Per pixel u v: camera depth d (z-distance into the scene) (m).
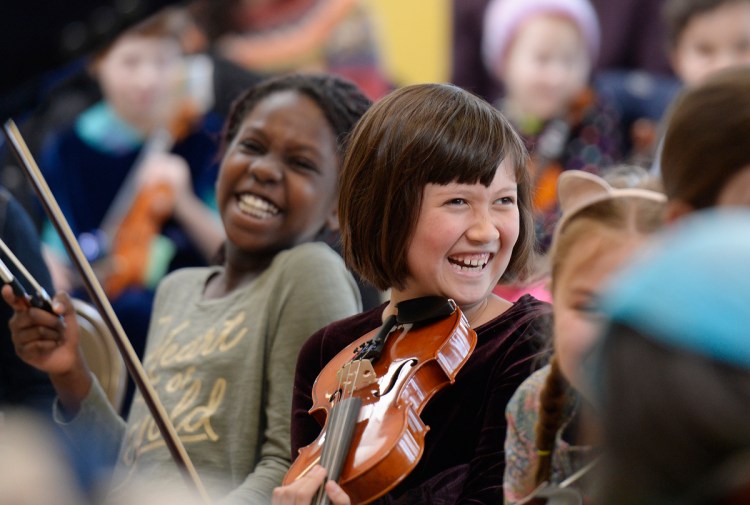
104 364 7.73
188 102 13.22
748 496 2.01
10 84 8.41
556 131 13.59
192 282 7.65
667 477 2.09
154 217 12.86
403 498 5.54
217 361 6.90
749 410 2.04
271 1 14.40
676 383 2.08
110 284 12.55
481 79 14.70
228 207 7.29
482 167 5.61
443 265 5.68
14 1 8.21
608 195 5.50
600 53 14.34
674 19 13.20
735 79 4.58
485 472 5.56
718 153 4.48
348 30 14.84
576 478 4.74
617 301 2.26
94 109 13.10
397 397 5.30
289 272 6.96
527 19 13.82
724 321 2.09
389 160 5.68
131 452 6.96
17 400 7.74
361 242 5.84
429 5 14.95
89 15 8.51
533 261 6.16
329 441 5.17
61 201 12.86
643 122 13.69
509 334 5.74
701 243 2.22
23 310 6.85
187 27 13.59
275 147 7.18
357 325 6.23
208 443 6.72
